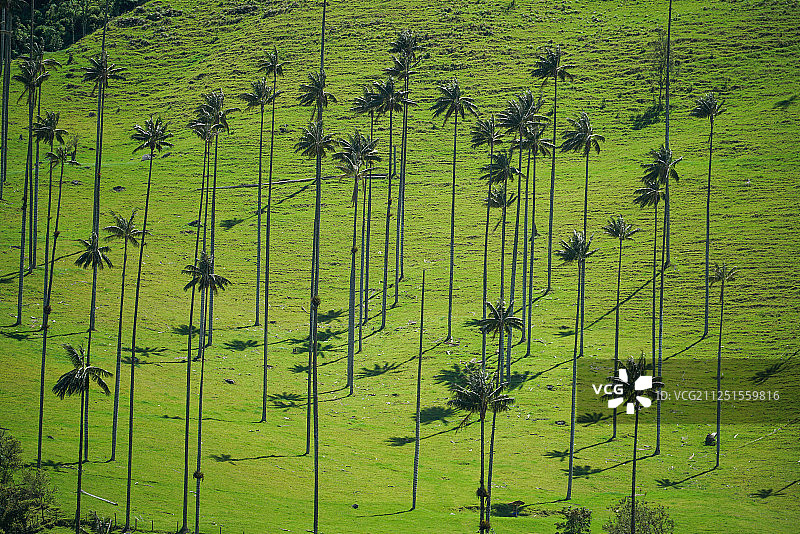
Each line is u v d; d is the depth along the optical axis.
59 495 174.50
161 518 172.88
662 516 178.75
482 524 169.75
